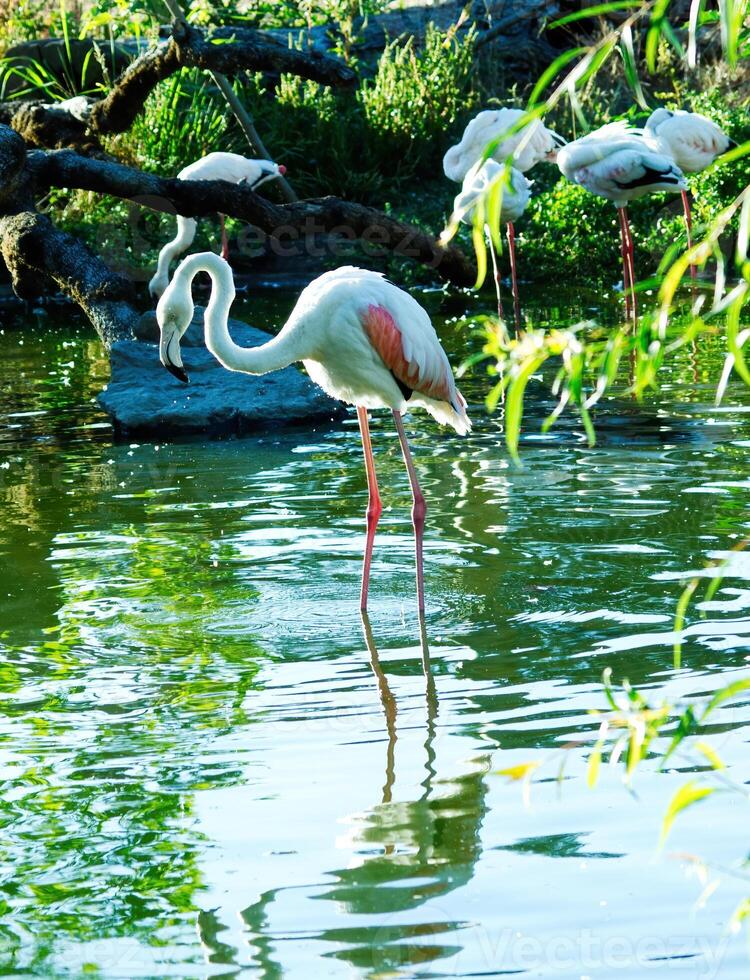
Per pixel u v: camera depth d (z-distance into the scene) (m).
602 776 5.88
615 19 27.86
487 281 22.50
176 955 4.63
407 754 6.23
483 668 7.26
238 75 26.80
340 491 11.20
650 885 4.90
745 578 8.42
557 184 23.78
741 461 11.33
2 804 5.93
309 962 4.52
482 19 30.45
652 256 22.39
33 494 11.50
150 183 16.17
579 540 9.37
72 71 26.83
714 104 23.98
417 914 4.77
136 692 7.18
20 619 8.34
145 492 11.41
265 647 7.77
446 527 9.90
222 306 8.95
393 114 26.28
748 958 4.38
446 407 9.49
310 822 5.60
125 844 5.50
